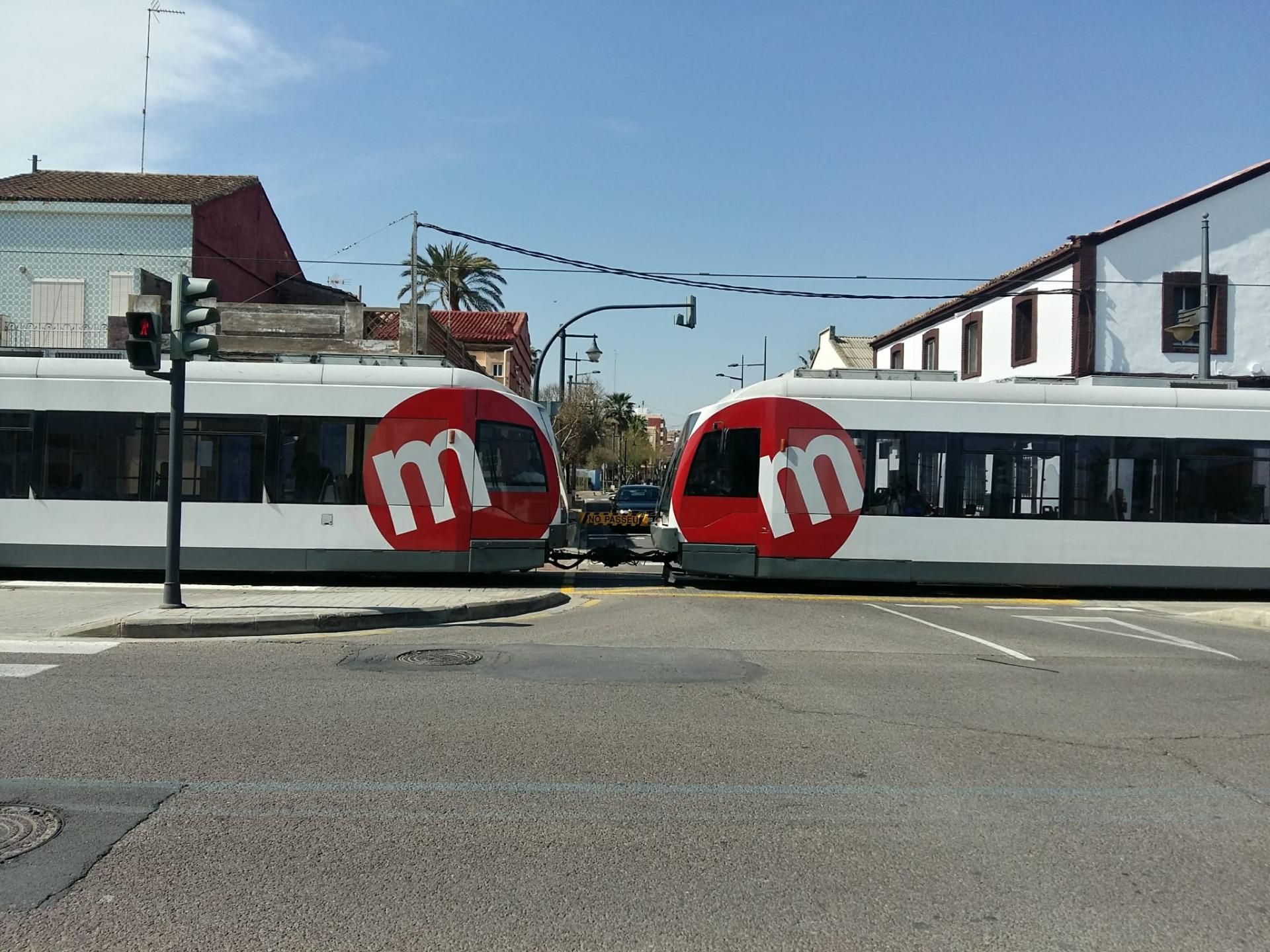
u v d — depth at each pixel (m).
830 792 5.44
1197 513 15.65
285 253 36.97
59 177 31.44
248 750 5.99
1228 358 25.48
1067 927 3.84
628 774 5.69
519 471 15.36
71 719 6.64
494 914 3.87
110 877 4.14
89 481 14.68
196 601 12.20
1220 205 25.59
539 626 11.41
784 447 15.38
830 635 11.06
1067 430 15.59
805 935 3.74
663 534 15.87
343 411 14.88
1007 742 6.52
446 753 6.02
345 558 14.77
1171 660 9.82
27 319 28.38
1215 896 4.15
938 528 15.37
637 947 3.62
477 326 54.03
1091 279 25.30
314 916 3.81
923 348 35.69
